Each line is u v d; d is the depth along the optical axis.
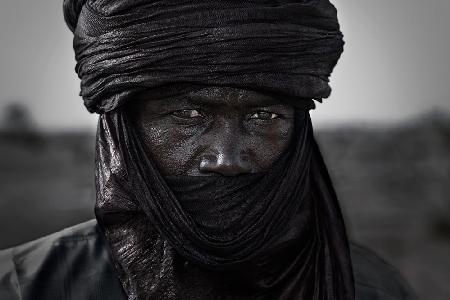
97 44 1.21
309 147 1.37
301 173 1.33
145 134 1.24
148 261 1.29
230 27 1.14
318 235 1.39
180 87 1.18
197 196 1.23
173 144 1.23
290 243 1.33
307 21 1.21
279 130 1.26
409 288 1.73
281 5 1.19
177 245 1.25
